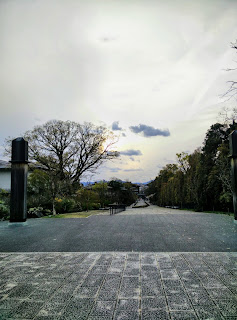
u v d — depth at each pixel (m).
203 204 26.44
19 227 8.93
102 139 28.91
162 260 4.56
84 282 3.59
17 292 3.29
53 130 25.47
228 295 3.08
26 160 9.46
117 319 2.59
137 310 2.76
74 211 22.16
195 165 30.23
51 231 7.97
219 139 26.62
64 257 4.92
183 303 2.90
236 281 3.52
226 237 6.47
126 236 6.85
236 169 8.90
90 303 2.95
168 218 11.05
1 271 4.14
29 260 4.76
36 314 2.72
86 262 4.55
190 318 2.58
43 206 17.36
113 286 3.42
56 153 25.94
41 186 17.64
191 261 4.46
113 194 36.34
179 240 6.18
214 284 3.42
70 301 3.01
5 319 2.62
